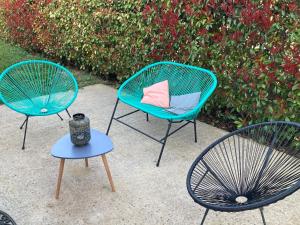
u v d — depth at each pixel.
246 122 3.65
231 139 3.50
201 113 4.16
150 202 2.65
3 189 2.80
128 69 4.95
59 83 3.93
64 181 2.90
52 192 2.76
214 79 3.27
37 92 3.84
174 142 3.56
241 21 3.36
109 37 4.97
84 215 2.51
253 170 2.32
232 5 3.41
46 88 3.90
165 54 4.23
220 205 1.84
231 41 3.50
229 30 3.51
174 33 3.97
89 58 5.57
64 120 4.08
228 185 2.19
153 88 3.61
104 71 5.43
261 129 2.38
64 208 2.58
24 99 3.69
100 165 3.14
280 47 3.15
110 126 3.92
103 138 2.75
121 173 3.02
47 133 3.75
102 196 2.71
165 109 3.41
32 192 2.77
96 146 2.62
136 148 3.44
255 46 3.34
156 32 4.26
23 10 6.75
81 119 2.56
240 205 1.77
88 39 5.35
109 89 5.17
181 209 2.57
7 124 3.96
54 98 3.77
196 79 3.51
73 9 5.45
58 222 2.44
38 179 2.94
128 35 4.67
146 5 4.22
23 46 7.25
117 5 4.71
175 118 3.07
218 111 3.97
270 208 2.56
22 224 2.43
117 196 2.71
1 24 7.72
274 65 3.23
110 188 2.81
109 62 5.19
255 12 3.21
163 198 2.69
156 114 3.18
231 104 3.72
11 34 7.47
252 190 2.12
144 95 3.57
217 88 3.79
